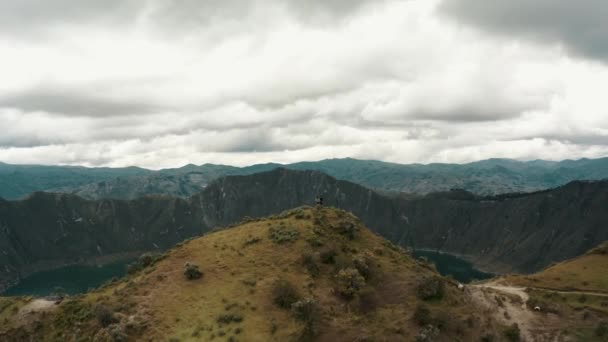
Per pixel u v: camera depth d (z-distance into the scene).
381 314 72.12
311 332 65.25
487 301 84.81
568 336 77.12
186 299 73.50
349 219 105.44
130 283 80.62
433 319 70.94
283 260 85.19
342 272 78.75
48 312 73.44
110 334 62.66
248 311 69.75
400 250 100.25
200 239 100.94
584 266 120.56
